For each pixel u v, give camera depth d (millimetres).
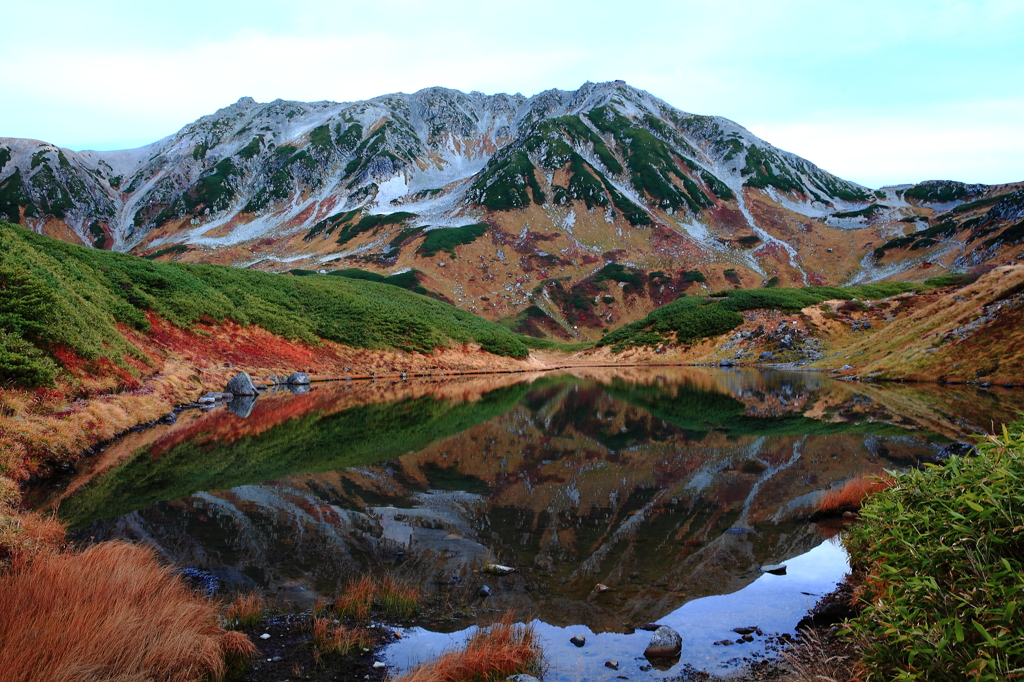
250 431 27125
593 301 159875
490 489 16531
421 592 9328
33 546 9367
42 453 17688
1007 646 4336
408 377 68812
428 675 6500
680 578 9781
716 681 6562
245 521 13219
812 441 22859
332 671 6934
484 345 89812
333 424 30016
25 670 5598
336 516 13719
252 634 7859
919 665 4965
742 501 14711
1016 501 5227
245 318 58844
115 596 7516
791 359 77625
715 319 95750
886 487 8242
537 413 34969
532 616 8438
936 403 31719
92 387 25125
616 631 7930
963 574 5117
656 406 37844
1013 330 40844
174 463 19766
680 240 195625
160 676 6246
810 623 8031
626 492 16031
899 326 60250
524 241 189625
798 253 186625
